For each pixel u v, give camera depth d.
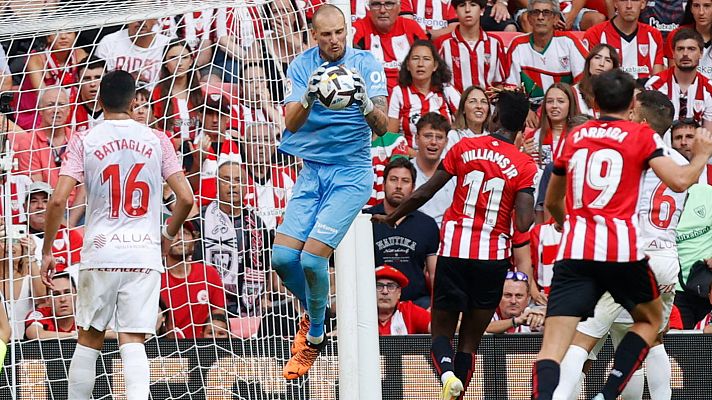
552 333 19.67
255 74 31.25
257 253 29.09
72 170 22.70
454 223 24.17
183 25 32.84
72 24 26.06
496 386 27.42
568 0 38.56
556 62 35.62
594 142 19.92
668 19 37.78
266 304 27.86
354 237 23.69
